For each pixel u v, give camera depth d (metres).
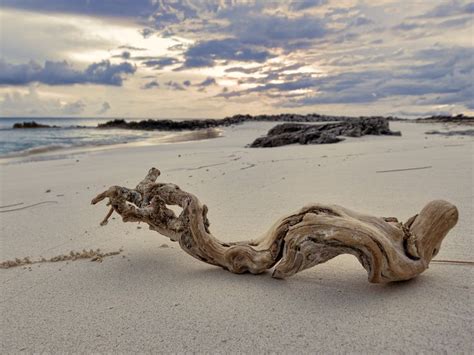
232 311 3.00
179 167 11.70
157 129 57.53
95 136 37.94
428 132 24.59
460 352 2.35
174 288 3.47
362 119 23.92
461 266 3.56
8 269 4.14
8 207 7.33
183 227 3.84
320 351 2.45
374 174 8.96
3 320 3.04
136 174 10.81
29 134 41.41
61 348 2.63
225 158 13.81
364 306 2.97
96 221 5.99
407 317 2.76
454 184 7.32
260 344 2.56
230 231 5.05
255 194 7.30
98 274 3.88
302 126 24.69
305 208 3.45
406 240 3.34
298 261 3.30
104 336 2.75
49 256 4.51
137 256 4.35
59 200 7.75
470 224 4.76
